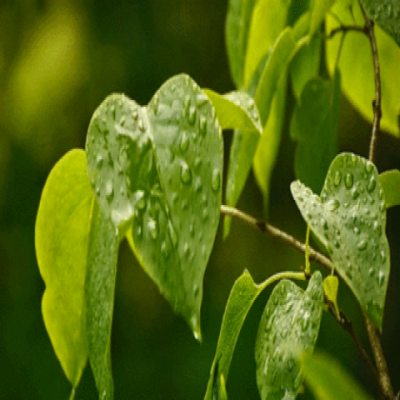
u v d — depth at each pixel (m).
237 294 0.75
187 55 3.78
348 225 0.74
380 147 2.70
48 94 3.93
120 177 0.75
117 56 3.75
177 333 3.72
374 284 0.73
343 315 0.76
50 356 3.45
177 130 0.74
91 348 0.76
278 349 0.75
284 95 0.85
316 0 0.81
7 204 3.93
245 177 0.81
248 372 3.03
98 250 0.77
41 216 0.78
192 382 3.36
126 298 3.95
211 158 0.73
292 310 0.75
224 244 3.90
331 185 0.75
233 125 0.78
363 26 0.84
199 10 3.76
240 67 0.89
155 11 3.73
